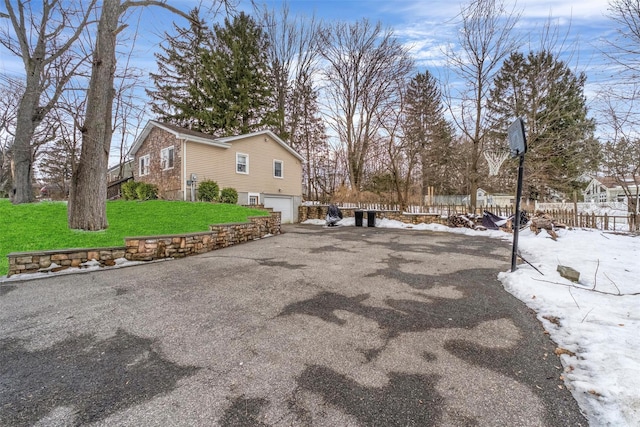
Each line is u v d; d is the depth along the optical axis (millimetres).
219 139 14852
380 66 20188
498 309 3566
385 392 2059
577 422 1779
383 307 3631
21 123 9805
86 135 6914
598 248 6551
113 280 4766
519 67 15820
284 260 6258
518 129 4863
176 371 2311
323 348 2652
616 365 2258
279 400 1976
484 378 2213
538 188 18844
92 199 6945
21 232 6441
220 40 21156
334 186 24953
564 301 3607
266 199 17125
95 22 8984
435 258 6500
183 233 6910
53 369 2348
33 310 3539
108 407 1916
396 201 16859
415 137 18312
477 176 15375
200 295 4051
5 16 9711
